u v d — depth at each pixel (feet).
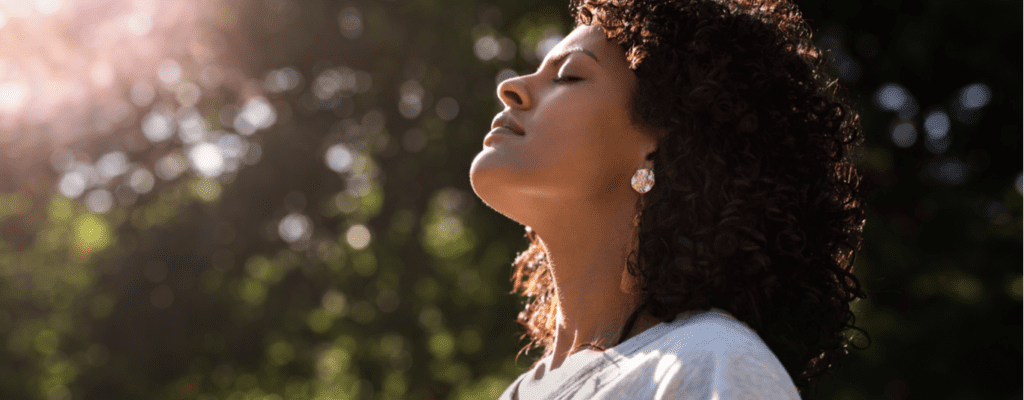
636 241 4.26
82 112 31.37
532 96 4.47
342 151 31.14
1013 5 22.75
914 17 23.65
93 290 32.76
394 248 30.63
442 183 28.86
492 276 28.84
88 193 34.24
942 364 23.45
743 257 4.06
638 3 4.59
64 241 37.70
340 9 28.50
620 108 4.37
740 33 4.56
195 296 31.76
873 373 23.32
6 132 31.55
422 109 29.63
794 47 4.91
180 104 31.04
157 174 33.27
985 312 23.32
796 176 4.50
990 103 24.64
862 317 22.53
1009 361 23.76
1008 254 24.29
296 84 30.48
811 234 4.52
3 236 36.81
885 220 24.71
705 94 4.24
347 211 31.83
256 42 28.60
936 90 24.79
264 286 32.30
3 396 34.53
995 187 25.52
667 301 3.93
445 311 30.25
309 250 32.09
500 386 28.84
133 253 32.17
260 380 33.99
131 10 28.96
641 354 3.64
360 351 32.78
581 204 4.33
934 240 24.91
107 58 29.43
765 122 4.44
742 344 3.37
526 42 28.40
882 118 23.84
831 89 5.47
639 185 4.29
